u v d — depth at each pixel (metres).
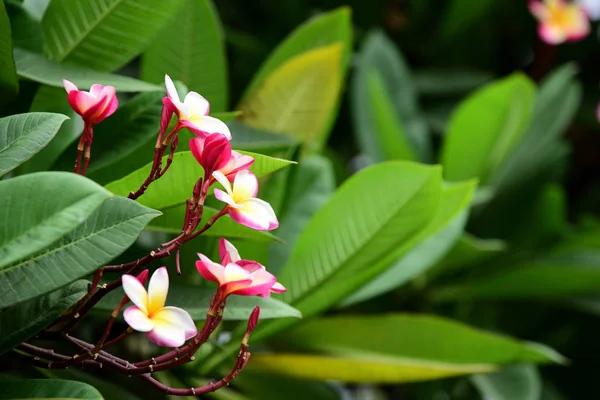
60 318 1.70
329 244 2.11
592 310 3.16
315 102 2.38
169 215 1.89
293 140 2.16
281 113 2.39
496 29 4.34
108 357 1.67
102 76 1.93
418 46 4.26
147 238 2.20
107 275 2.00
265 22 4.21
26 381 1.61
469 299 3.28
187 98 1.68
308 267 2.12
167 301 1.85
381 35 3.62
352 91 3.41
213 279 1.60
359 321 2.30
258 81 2.49
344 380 2.23
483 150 3.15
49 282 1.58
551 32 3.98
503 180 3.48
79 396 1.59
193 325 1.58
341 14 2.50
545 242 3.40
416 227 2.10
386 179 2.08
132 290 1.57
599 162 4.42
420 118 3.57
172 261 2.08
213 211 1.85
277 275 2.15
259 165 1.75
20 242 1.51
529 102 3.14
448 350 2.29
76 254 1.59
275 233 2.23
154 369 1.64
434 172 2.05
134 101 1.96
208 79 2.21
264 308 1.83
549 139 3.54
